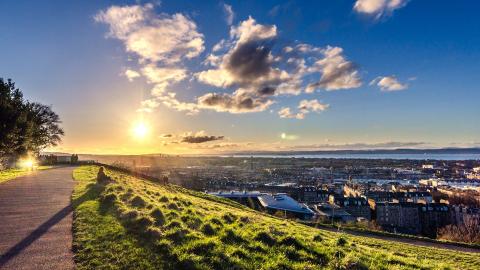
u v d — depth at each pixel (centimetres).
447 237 9844
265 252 1375
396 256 1703
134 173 6938
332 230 5031
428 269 1509
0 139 4219
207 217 1938
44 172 5116
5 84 4706
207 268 1129
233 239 1488
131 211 1795
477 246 4453
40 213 1934
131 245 1316
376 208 16838
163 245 1297
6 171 5359
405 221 16150
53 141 8375
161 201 2594
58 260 1173
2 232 1523
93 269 1098
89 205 2123
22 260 1172
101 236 1438
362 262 1347
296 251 1402
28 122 4878
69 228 1588
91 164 7919
